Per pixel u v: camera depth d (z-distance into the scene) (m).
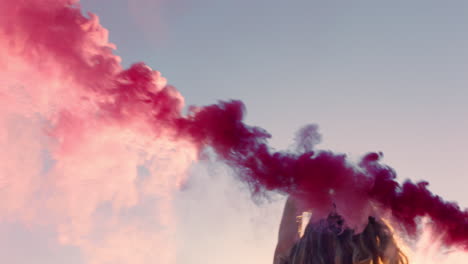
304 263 3.22
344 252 3.14
